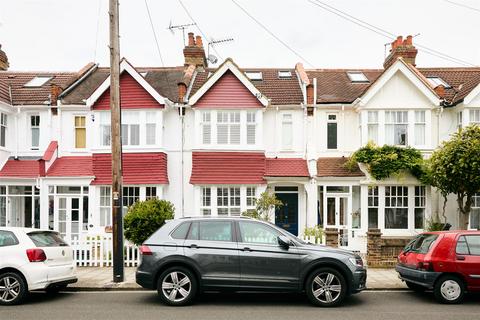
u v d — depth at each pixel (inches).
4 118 797.2
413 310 370.3
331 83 866.1
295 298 417.1
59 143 794.8
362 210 749.9
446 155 622.5
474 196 751.7
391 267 582.9
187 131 786.8
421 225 753.6
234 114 768.9
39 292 449.7
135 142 768.9
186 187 780.0
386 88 758.5
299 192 782.5
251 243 389.7
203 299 411.5
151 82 862.5
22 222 816.3
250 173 755.4
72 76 900.0
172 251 387.5
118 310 366.9
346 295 396.5
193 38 936.3
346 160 768.9
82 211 772.0
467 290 399.5
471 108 729.6
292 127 788.0
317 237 592.1
